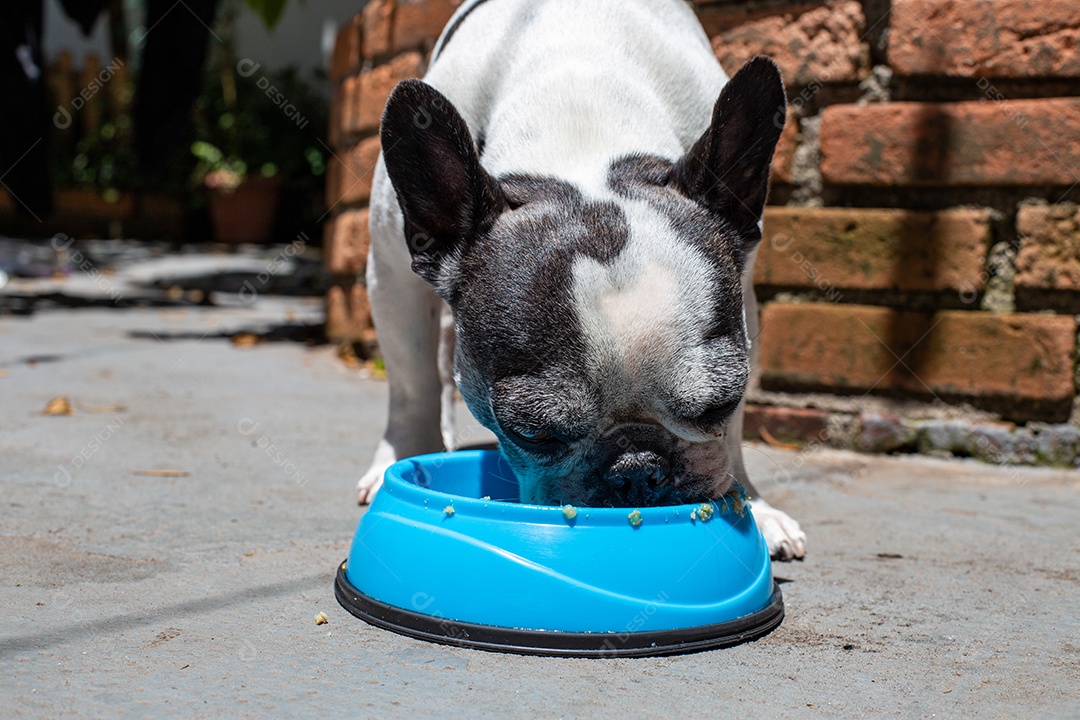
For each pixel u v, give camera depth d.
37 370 1.56
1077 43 1.23
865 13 1.28
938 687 0.82
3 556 0.96
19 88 1.69
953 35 1.25
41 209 1.76
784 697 0.80
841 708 0.78
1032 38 1.24
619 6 1.05
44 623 0.87
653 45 1.04
